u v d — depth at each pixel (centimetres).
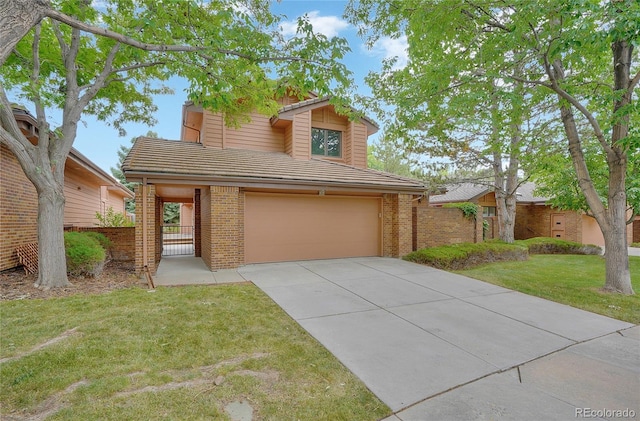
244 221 923
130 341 378
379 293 642
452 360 361
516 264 1035
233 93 772
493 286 719
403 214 1098
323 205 1041
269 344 389
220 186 853
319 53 580
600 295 646
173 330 417
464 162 1276
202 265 962
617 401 286
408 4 619
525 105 748
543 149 877
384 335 429
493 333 445
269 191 962
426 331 448
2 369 307
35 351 346
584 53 586
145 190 791
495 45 612
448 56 676
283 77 635
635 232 1964
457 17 598
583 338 433
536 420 258
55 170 638
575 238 1666
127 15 712
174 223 3036
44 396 269
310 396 284
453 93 668
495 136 880
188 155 942
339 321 479
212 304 535
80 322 435
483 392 298
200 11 664
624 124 617
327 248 1047
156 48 484
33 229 876
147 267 788
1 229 723
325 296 612
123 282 692
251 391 287
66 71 678
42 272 618
